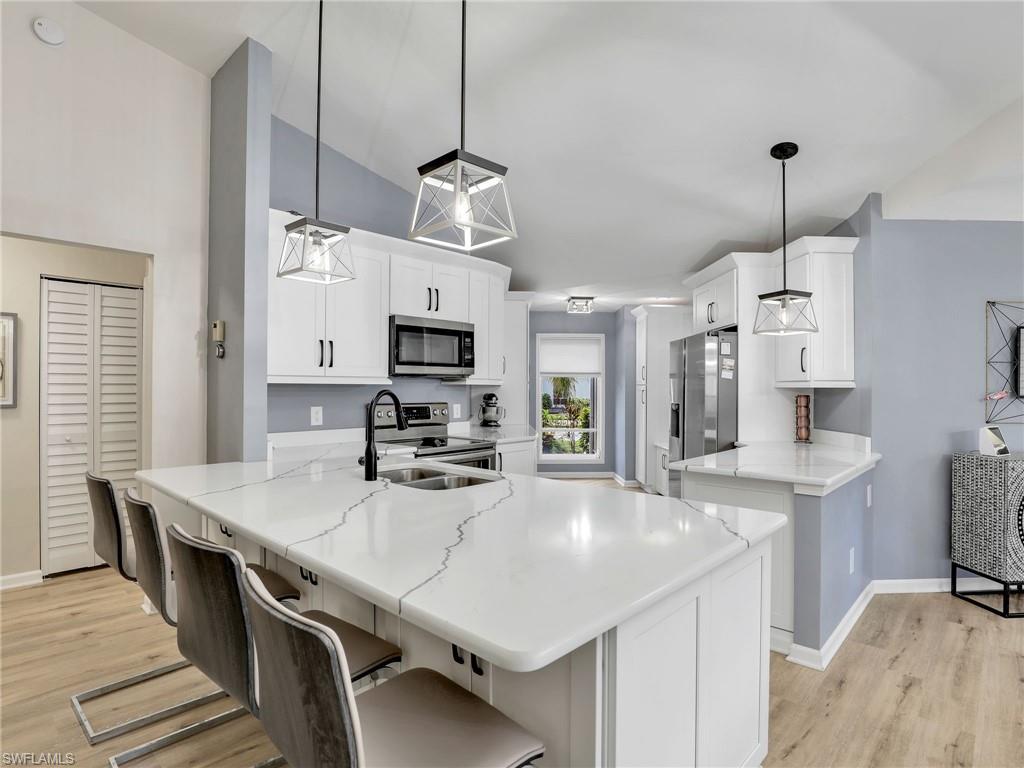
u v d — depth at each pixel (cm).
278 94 312
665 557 127
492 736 107
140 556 182
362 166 382
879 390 347
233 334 279
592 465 765
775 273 391
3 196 234
